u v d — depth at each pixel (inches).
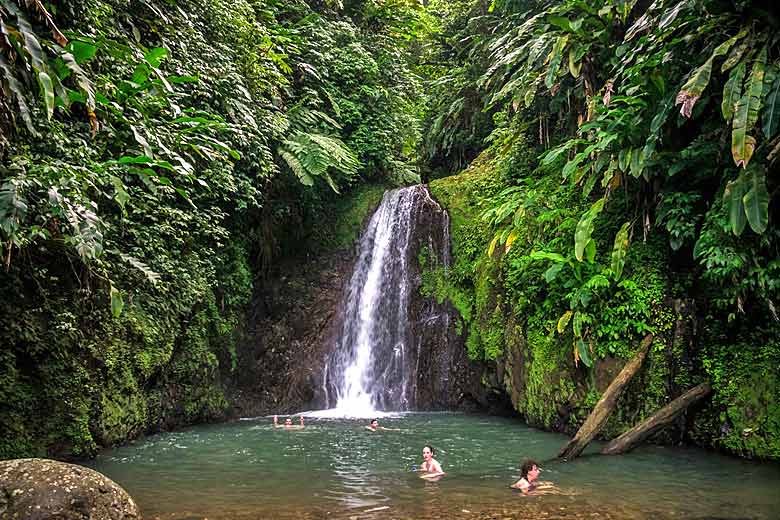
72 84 283.7
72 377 293.4
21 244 234.2
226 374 488.1
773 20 255.9
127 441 347.6
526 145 515.2
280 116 507.2
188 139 338.3
